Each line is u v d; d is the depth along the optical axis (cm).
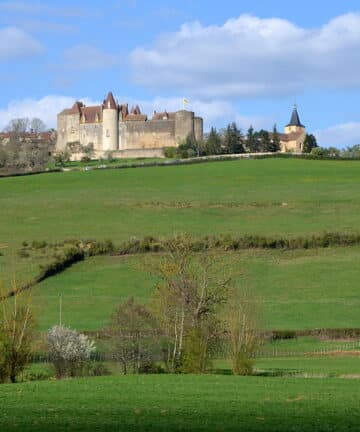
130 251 19412
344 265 18700
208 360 9981
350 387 8412
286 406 7231
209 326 10000
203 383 8650
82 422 6488
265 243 19800
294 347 12550
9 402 7438
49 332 10288
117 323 10212
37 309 11831
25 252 19188
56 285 17425
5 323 9569
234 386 8419
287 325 13950
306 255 19525
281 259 19188
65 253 18950
